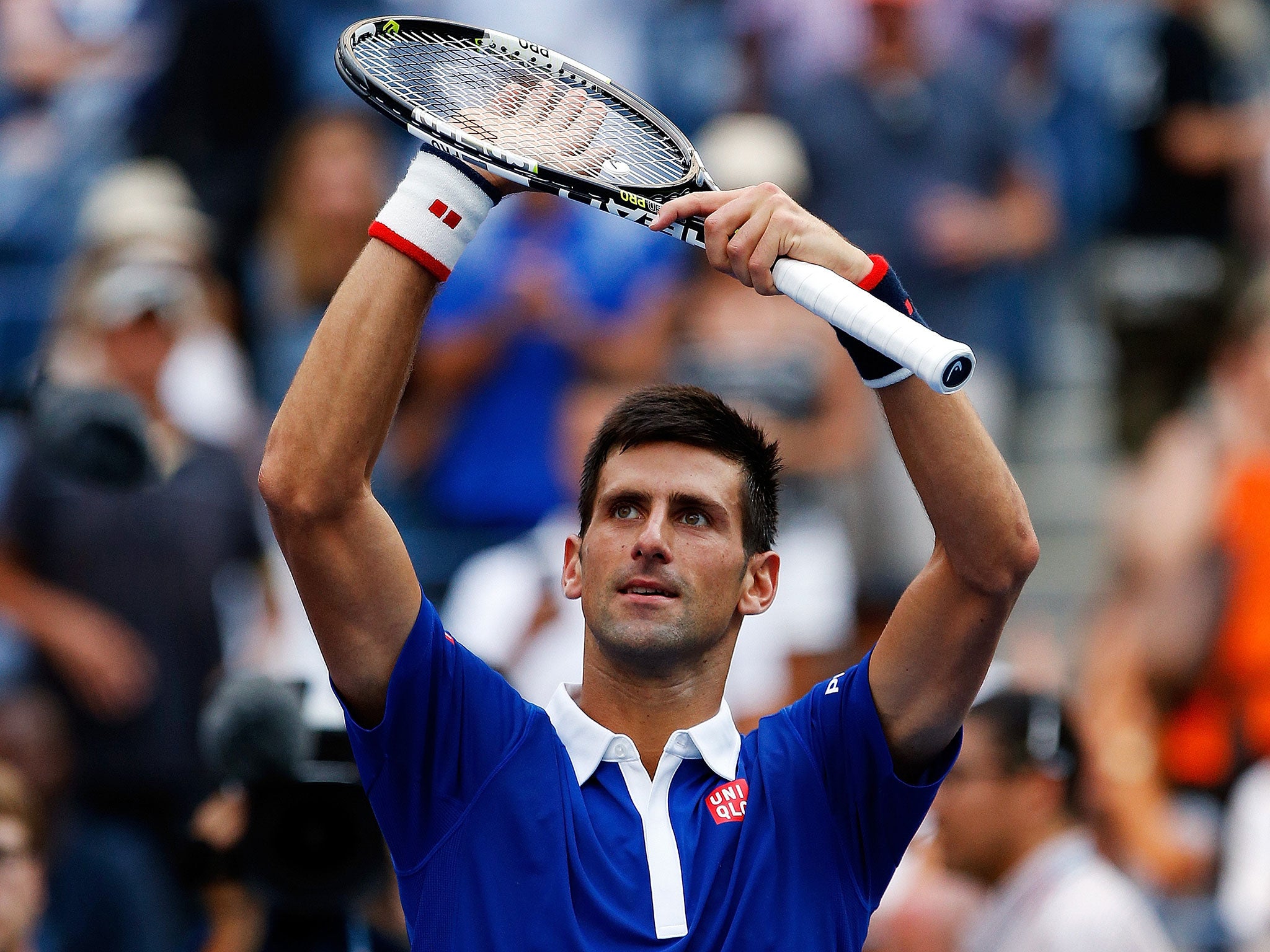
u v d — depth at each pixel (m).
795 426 27.20
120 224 28.33
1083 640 29.25
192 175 32.94
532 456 28.53
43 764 21.58
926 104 32.22
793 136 32.09
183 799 23.95
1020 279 33.78
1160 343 32.25
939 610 11.03
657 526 11.02
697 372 27.75
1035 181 33.53
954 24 35.75
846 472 27.23
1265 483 26.53
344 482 10.55
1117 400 32.59
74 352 25.70
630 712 11.23
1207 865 23.77
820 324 28.06
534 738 11.11
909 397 10.71
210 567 24.55
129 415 19.02
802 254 10.63
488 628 24.30
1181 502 26.86
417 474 28.70
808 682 24.64
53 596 23.86
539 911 10.62
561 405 28.77
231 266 31.95
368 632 10.84
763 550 11.57
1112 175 36.59
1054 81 37.31
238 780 14.72
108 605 23.95
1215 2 36.22
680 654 11.05
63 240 34.31
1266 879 22.28
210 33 33.38
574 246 29.23
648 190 10.95
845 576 25.77
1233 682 25.84
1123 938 17.58
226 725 14.62
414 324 10.70
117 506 24.14
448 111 11.36
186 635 24.25
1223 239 34.81
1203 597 26.08
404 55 11.53
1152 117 35.19
